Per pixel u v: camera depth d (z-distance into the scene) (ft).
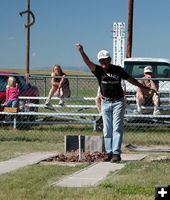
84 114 53.98
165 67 63.62
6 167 35.01
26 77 60.59
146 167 33.65
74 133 53.57
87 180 29.81
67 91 58.54
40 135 52.49
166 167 33.60
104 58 35.19
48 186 28.17
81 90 67.92
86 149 40.55
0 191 27.07
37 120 59.72
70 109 61.77
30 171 32.94
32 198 25.58
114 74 35.65
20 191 27.02
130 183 28.30
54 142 48.88
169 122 54.49
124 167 34.01
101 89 36.35
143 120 55.11
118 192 26.45
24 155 40.88
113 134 36.40
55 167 34.73
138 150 43.96
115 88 35.88
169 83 59.67
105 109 36.40
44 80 67.62
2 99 58.85
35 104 59.41
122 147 45.14
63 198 25.44
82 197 25.49
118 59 72.13
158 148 45.34
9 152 42.42
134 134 52.85
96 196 25.58
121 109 36.22
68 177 30.83
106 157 36.88
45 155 40.81
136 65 64.13
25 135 52.37
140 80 51.01
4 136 51.67
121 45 72.18
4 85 59.26
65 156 38.91
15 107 55.62
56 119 61.82
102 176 31.12
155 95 53.06
